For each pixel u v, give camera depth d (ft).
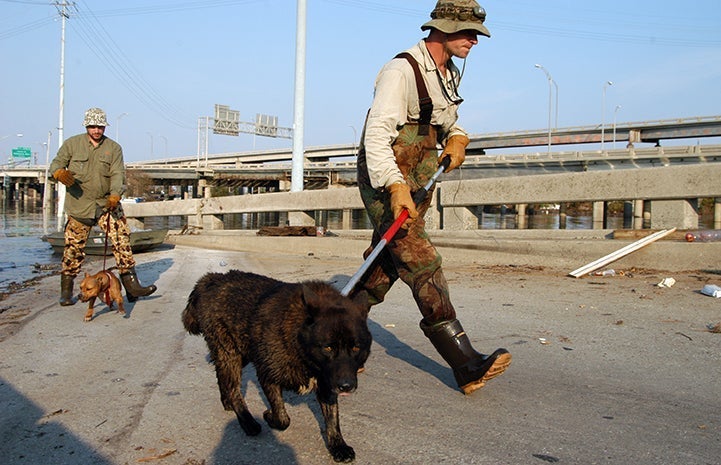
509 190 34.55
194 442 10.59
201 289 12.46
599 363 14.58
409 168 12.78
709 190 27.37
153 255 44.42
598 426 10.72
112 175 22.97
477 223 38.50
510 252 32.04
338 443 9.82
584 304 21.12
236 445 10.46
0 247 58.13
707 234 27.07
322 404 9.99
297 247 43.01
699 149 126.31
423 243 12.44
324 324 9.63
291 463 9.70
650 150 132.87
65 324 20.35
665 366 14.16
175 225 101.60
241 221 103.96
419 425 11.02
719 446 9.77
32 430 11.15
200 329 12.30
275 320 10.27
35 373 14.70
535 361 14.85
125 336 18.52
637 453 9.57
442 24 11.95
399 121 12.16
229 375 11.51
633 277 25.81
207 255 43.32
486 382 13.41
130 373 14.62
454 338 12.26
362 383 13.56
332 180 225.15
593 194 31.19
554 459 9.45
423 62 12.34
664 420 10.92
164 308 23.02
